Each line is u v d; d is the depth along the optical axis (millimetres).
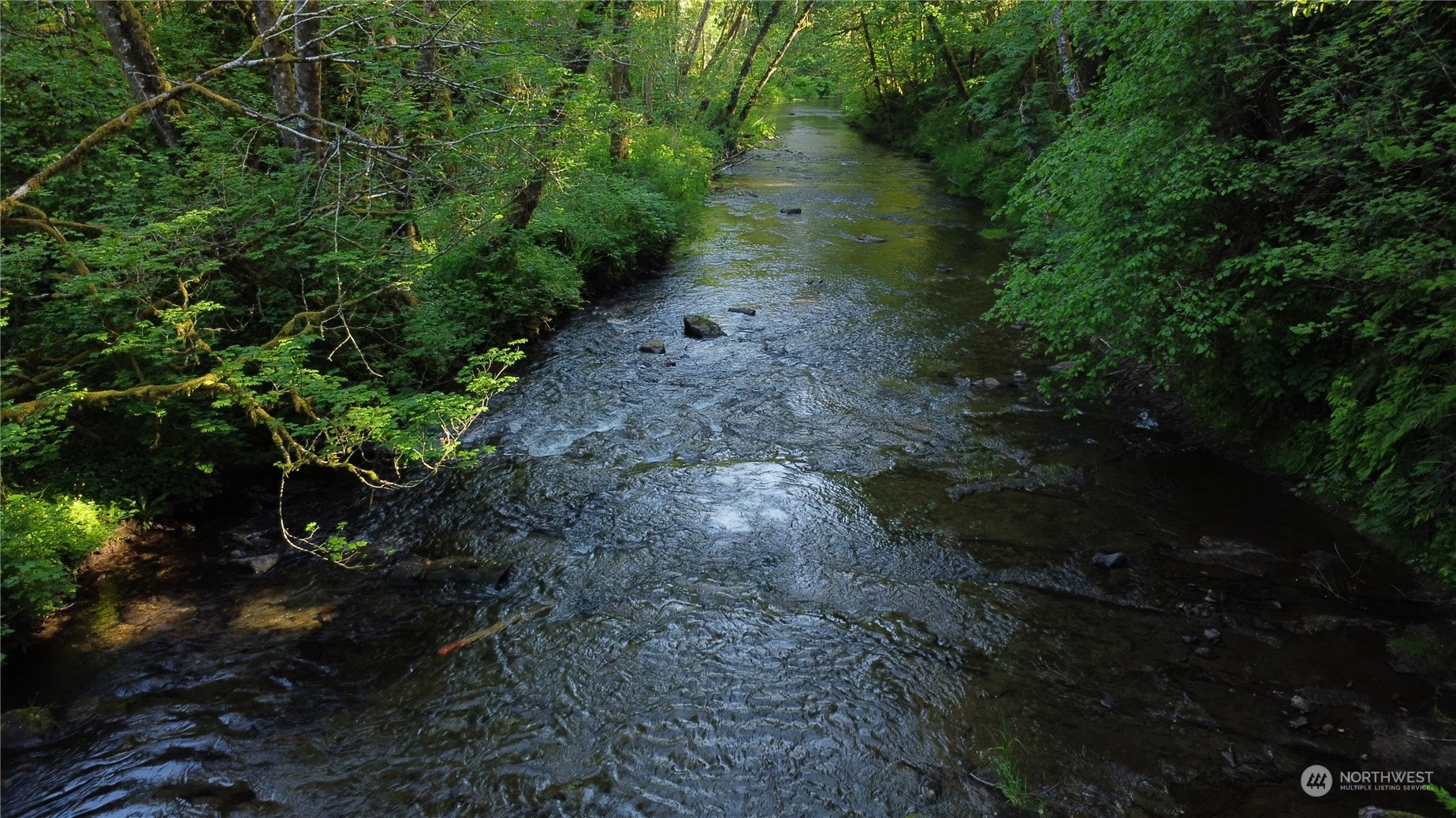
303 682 4930
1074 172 7523
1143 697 4750
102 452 6508
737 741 4445
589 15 11562
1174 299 6633
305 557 6242
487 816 3980
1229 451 7699
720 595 5754
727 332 11367
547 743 4449
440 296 9828
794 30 26719
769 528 6598
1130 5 7383
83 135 7926
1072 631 5340
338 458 7074
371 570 6082
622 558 6199
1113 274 6848
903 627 5414
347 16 7168
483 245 10617
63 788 4156
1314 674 4906
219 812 4016
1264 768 4230
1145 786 4121
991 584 5852
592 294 13008
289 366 6059
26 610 5273
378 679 4953
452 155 8320
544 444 8055
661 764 4293
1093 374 7738
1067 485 7223
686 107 21312
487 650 5203
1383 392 5605
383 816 3986
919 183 24297
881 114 35938
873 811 3988
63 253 5938
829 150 32094
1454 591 5520
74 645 5230
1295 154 6047
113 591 5797
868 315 12047
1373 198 5566
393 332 8492
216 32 11055
